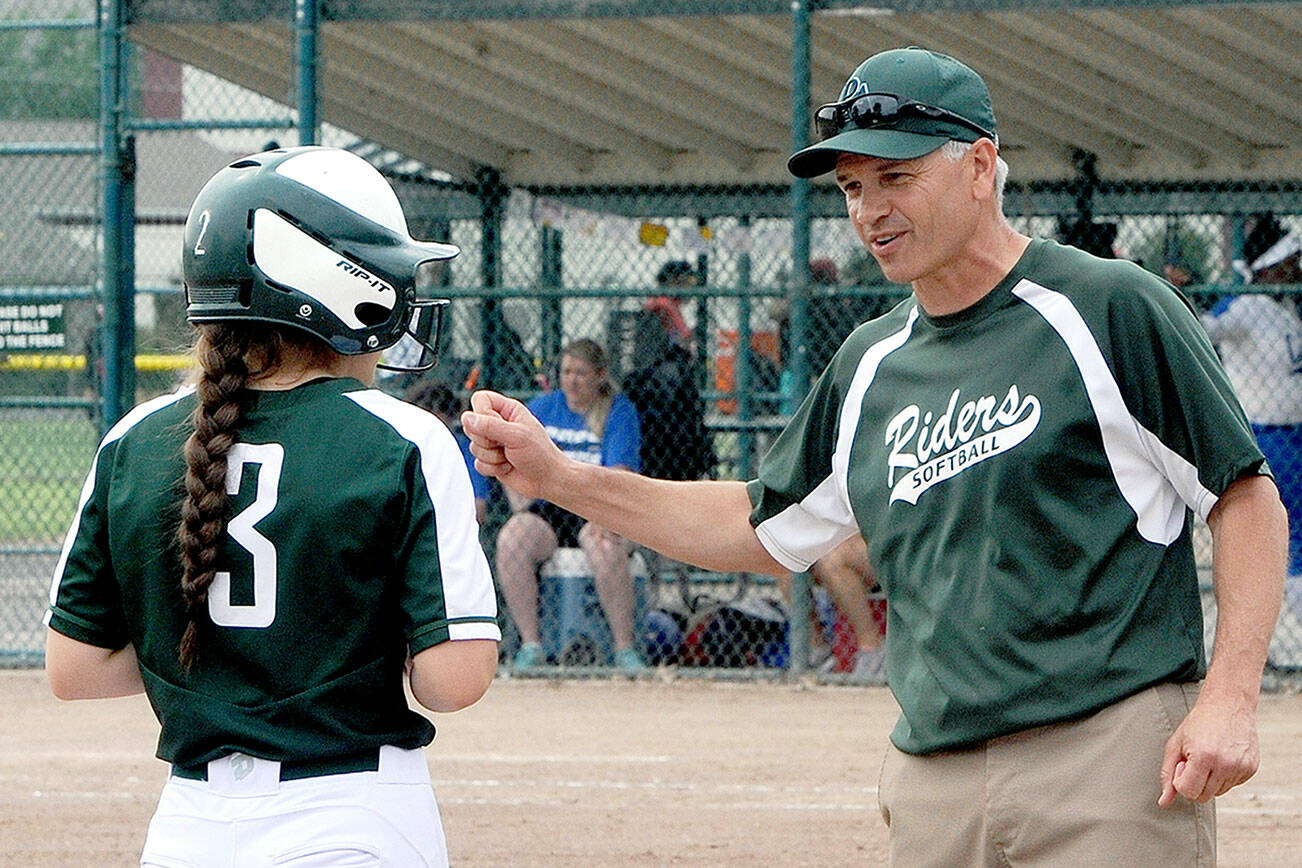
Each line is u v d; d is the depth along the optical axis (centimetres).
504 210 3369
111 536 737
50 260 2725
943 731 835
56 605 757
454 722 2206
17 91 2780
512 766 1956
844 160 859
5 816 1734
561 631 2545
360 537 709
